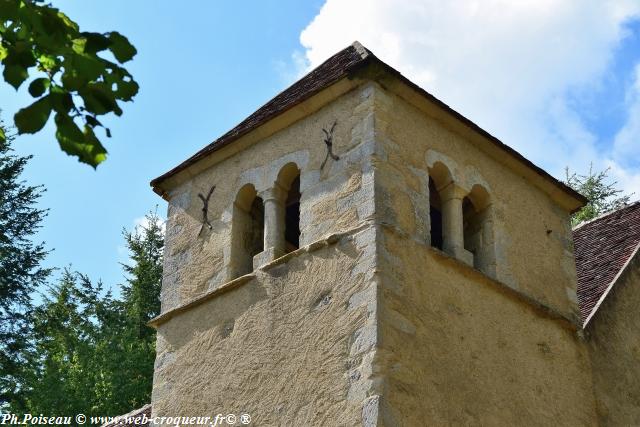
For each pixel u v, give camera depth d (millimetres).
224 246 13352
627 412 13672
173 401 12703
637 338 14609
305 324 11758
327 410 11031
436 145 13047
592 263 16234
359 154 12312
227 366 12344
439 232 14461
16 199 22609
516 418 12062
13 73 6816
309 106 13117
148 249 31703
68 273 29656
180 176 14430
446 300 11961
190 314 13195
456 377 11562
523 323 12930
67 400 24938
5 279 21906
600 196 29688
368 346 10977
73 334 27953
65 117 6816
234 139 13758
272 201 13039
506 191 13789
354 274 11547
